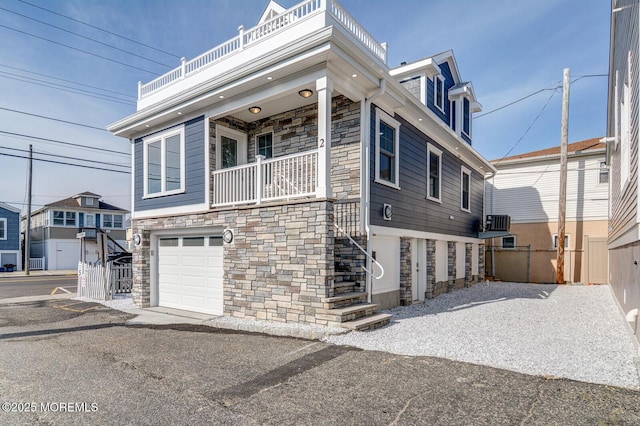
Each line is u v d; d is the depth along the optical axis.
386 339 5.55
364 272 7.38
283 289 6.85
